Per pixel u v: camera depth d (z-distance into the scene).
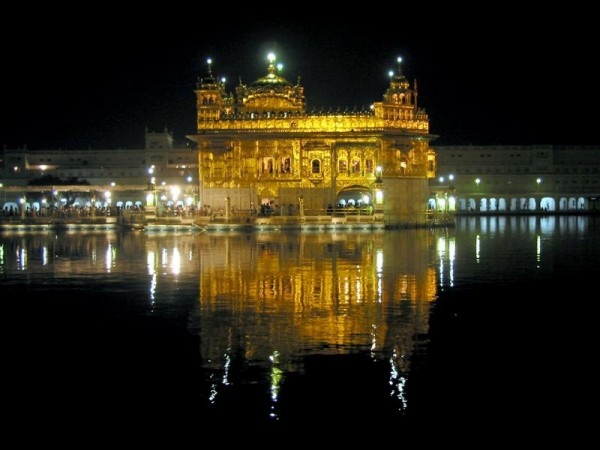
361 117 72.81
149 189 71.50
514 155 129.75
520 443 12.43
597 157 129.88
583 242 50.81
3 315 22.75
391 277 30.72
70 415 13.85
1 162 124.38
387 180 72.31
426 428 13.05
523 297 25.30
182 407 14.14
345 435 12.79
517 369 16.27
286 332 19.86
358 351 17.78
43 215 79.81
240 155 74.06
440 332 19.75
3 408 14.24
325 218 68.88
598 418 13.44
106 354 17.81
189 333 19.88
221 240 54.22
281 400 14.45
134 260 38.62
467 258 38.66
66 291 27.59
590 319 21.38
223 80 79.56
